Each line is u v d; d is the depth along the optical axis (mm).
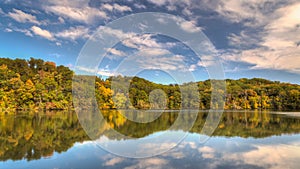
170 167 7684
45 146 10555
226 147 10383
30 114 26688
